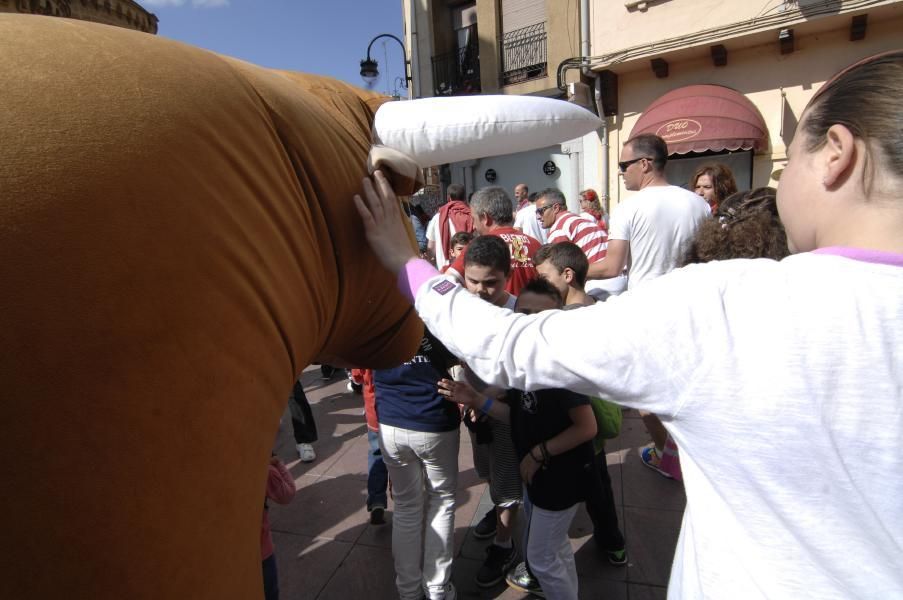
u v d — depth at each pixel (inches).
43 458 17.2
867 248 26.1
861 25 288.5
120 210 19.4
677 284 29.2
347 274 35.9
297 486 139.7
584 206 259.9
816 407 24.8
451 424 89.0
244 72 30.1
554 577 79.9
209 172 23.4
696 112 317.4
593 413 78.2
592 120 41.7
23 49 20.5
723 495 27.7
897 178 25.4
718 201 143.8
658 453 131.0
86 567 17.9
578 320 32.5
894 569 24.1
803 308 25.6
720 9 314.5
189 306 21.2
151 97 22.2
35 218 17.6
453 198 243.9
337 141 36.5
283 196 28.5
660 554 104.8
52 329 17.5
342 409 190.5
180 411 20.6
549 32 376.8
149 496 19.4
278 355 27.1
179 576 20.4
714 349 27.0
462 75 455.2
